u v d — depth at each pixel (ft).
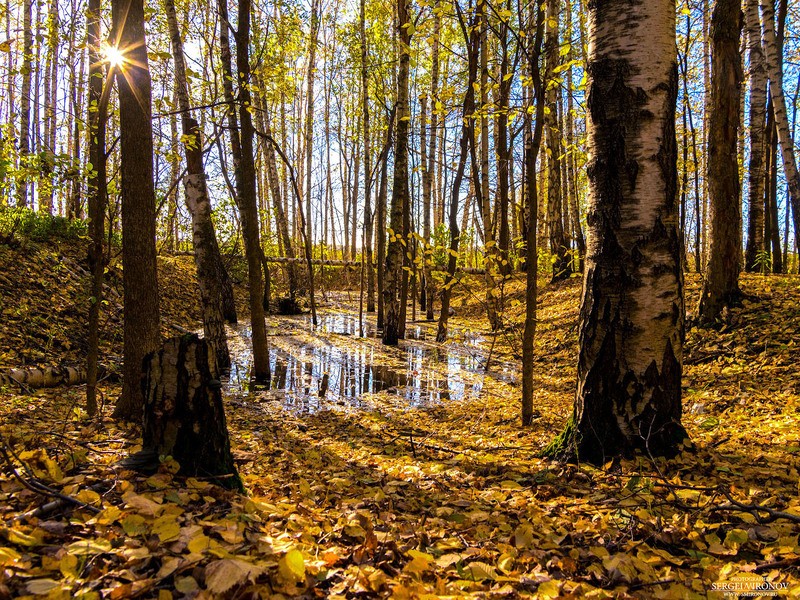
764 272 35.94
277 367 31.55
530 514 9.19
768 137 43.45
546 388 24.81
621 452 11.78
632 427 11.78
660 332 11.64
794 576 6.59
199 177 28.19
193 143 21.98
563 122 60.44
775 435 13.25
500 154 32.07
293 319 54.60
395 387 26.91
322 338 42.70
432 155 48.34
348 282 84.74
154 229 14.69
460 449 15.15
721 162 25.32
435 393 25.66
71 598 5.19
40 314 25.40
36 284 28.14
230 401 23.31
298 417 20.84
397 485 11.21
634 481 10.27
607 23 11.63
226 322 49.39
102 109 13.89
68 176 17.28
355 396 24.91
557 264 50.98
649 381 11.73
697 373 21.86
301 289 73.10
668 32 11.43
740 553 7.45
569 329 34.81
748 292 27.30
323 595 6.05
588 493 10.37
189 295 48.67
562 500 10.00
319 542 7.61
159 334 15.23
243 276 63.93
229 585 5.51
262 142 59.11
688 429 15.10
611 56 11.59
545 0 14.88
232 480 9.37
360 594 6.12
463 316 55.77
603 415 12.05
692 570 7.16
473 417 20.08
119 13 13.34
